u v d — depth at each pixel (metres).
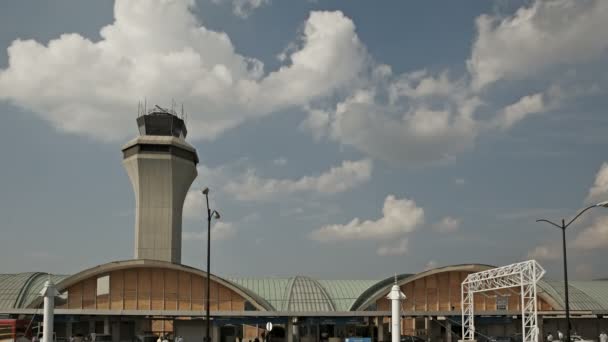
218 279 74.19
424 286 78.50
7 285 74.25
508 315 76.44
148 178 99.69
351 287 82.38
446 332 76.56
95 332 73.06
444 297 78.38
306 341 77.69
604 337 71.81
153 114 103.81
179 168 100.75
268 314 71.94
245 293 74.31
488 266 77.38
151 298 73.81
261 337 79.25
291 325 73.81
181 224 102.38
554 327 81.06
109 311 69.94
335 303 78.44
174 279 74.38
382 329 75.88
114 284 73.69
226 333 77.19
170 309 73.75
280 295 79.44
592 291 83.69
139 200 99.88
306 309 77.00
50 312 49.97
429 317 76.81
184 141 103.50
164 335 75.06
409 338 71.62
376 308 77.31
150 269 74.31
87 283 73.31
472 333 67.81
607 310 77.56
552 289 80.31
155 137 100.75
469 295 68.50
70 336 71.56
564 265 46.59
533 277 58.06
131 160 99.94
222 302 74.44
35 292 72.94
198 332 73.94
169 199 100.00
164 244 98.69
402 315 74.00
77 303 72.69
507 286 63.00
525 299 78.12
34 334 69.31
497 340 71.12
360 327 78.81
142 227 99.00
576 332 79.50
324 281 85.19
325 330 78.69
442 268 77.69
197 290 74.44
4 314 69.56
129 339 74.44
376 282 84.06
